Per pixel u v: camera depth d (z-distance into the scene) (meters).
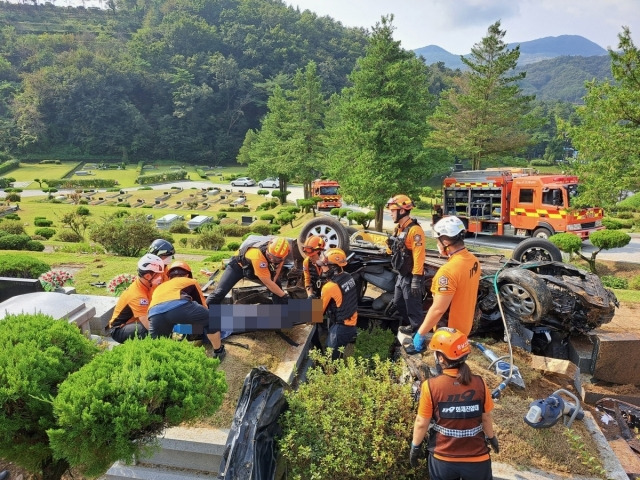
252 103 132.88
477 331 6.29
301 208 40.75
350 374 4.14
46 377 3.70
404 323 6.79
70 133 114.25
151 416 3.31
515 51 30.28
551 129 116.44
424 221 31.75
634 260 18.42
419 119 25.95
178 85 129.00
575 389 5.21
